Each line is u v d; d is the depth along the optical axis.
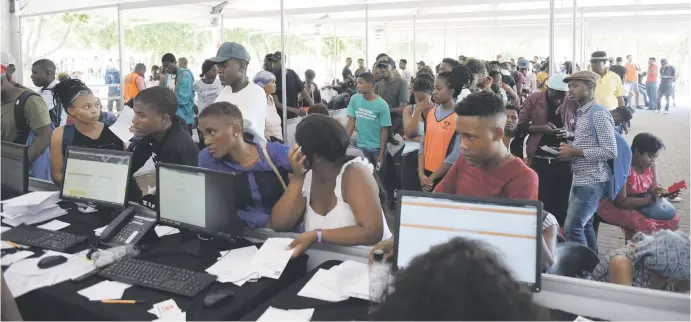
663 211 3.26
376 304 0.90
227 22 9.78
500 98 1.82
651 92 14.53
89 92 2.97
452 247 0.87
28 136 3.57
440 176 3.16
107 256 1.92
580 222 3.25
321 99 8.22
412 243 1.54
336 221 1.98
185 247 2.04
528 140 3.68
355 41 16.75
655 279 1.77
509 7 9.32
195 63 12.62
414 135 3.83
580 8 6.75
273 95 5.89
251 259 1.87
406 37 14.80
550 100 3.63
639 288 1.47
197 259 1.93
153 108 2.44
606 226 4.65
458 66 3.23
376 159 4.57
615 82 5.87
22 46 7.96
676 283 1.75
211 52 11.42
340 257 1.88
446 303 0.77
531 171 1.83
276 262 1.77
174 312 1.52
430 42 17.22
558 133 3.44
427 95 3.71
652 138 3.37
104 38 11.79
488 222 1.48
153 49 13.16
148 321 1.47
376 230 1.88
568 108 3.50
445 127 3.21
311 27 12.80
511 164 1.84
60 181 2.83
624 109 4.65
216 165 2.21
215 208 1.99
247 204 2.19
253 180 2.17
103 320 1.53
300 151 1.98
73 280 1.76
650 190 3.33
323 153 1.94
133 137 2.84
